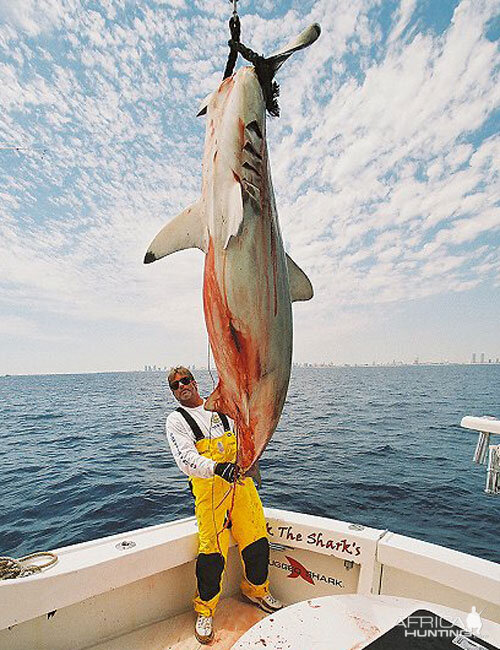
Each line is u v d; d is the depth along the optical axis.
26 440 14.74
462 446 13.17
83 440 14.44
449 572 2.39
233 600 3.08
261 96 1.38
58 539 5.92
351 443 13.48
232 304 1.32
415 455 11.68
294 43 1.35
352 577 2.87
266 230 1.37
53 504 7.39
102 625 2.60
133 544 2.69
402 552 2.57
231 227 1.23
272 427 1.48
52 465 10.55
